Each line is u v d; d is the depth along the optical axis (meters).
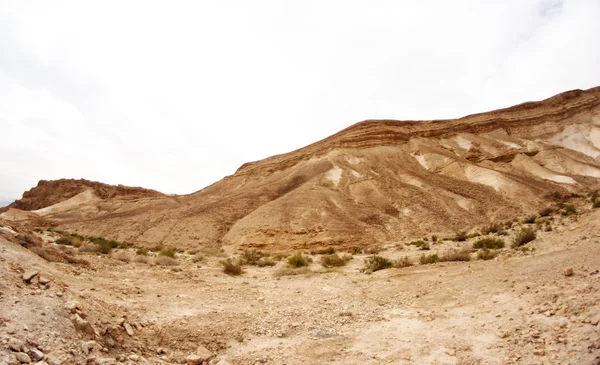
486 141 87.69
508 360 6.52
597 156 81.75
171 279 14.38
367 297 12.27
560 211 29.11
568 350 6.31
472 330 7.99
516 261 13.12
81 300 7.80
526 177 70.75
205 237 54.44
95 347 6.47
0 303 6.55
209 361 7.50
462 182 65.88
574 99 101.19
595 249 11.31
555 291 8.70
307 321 9.80
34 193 132.62
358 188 66.19
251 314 10.29
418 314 9.63
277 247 46.06
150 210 78.62
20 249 11.32
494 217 50.38
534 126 94.44
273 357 7.64
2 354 5.29
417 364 6.92
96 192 122.12
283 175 83.94
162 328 8.47
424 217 53.34
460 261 16.88
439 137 91.56
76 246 22.70
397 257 24.19
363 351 7.72
